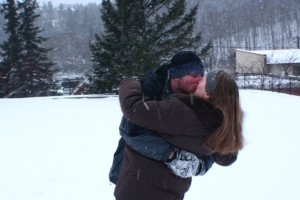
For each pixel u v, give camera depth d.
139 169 2.45
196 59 2.43
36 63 38.09
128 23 25.00
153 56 23.94
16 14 36.62
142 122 2.33
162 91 2.53
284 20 93.44
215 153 2.60
